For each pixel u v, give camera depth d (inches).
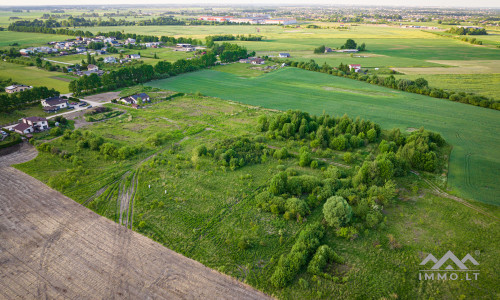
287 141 3602.4
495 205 2453.2
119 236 2081.7
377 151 3373.5
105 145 3223.4
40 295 1647.4
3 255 1899.6
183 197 2534.5
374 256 1959.9
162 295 1659.7
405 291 1720.0
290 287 1731.1
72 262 1857.8
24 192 2536.9
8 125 3885.3
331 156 3262.8
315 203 2427.4
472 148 3454.7
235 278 1785.2
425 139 3358.8
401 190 2652.6
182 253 1956.2
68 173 2822.3
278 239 2095.2
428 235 2135.8
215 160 3120.1
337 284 1755.7
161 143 3516.2
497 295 1684.3
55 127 3737.7
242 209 2394.2
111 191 2596.0
